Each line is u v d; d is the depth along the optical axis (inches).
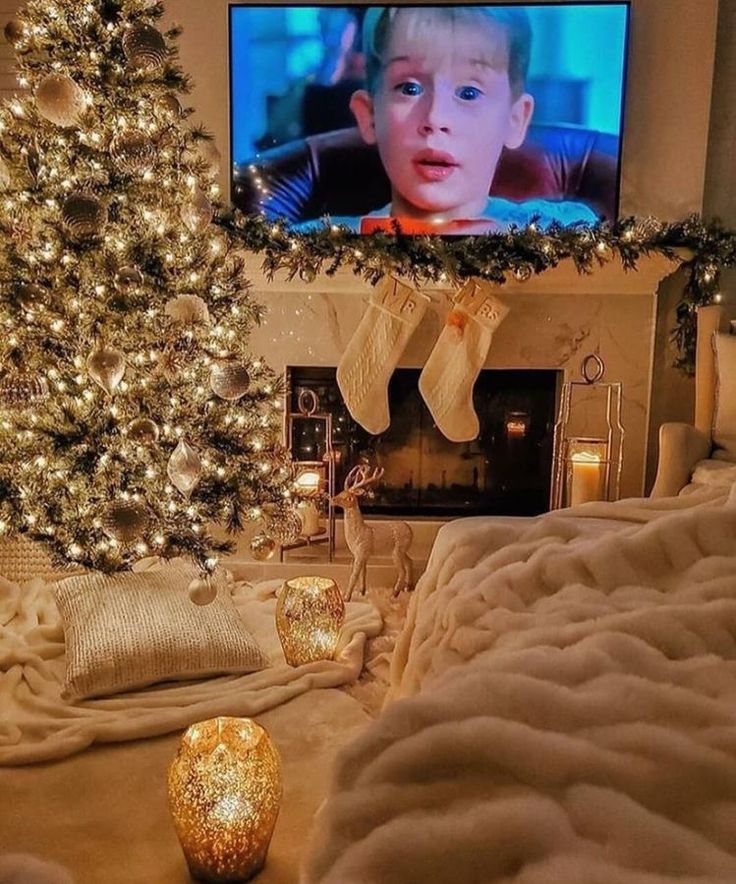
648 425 119.5
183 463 80.2
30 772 63.8
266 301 118.0
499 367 119.1
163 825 57.7
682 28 108.7
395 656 62.4
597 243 106.4
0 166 93.3
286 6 107.3
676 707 29.6
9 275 83.5
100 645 75.7
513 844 23.8
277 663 83.0
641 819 23.8
